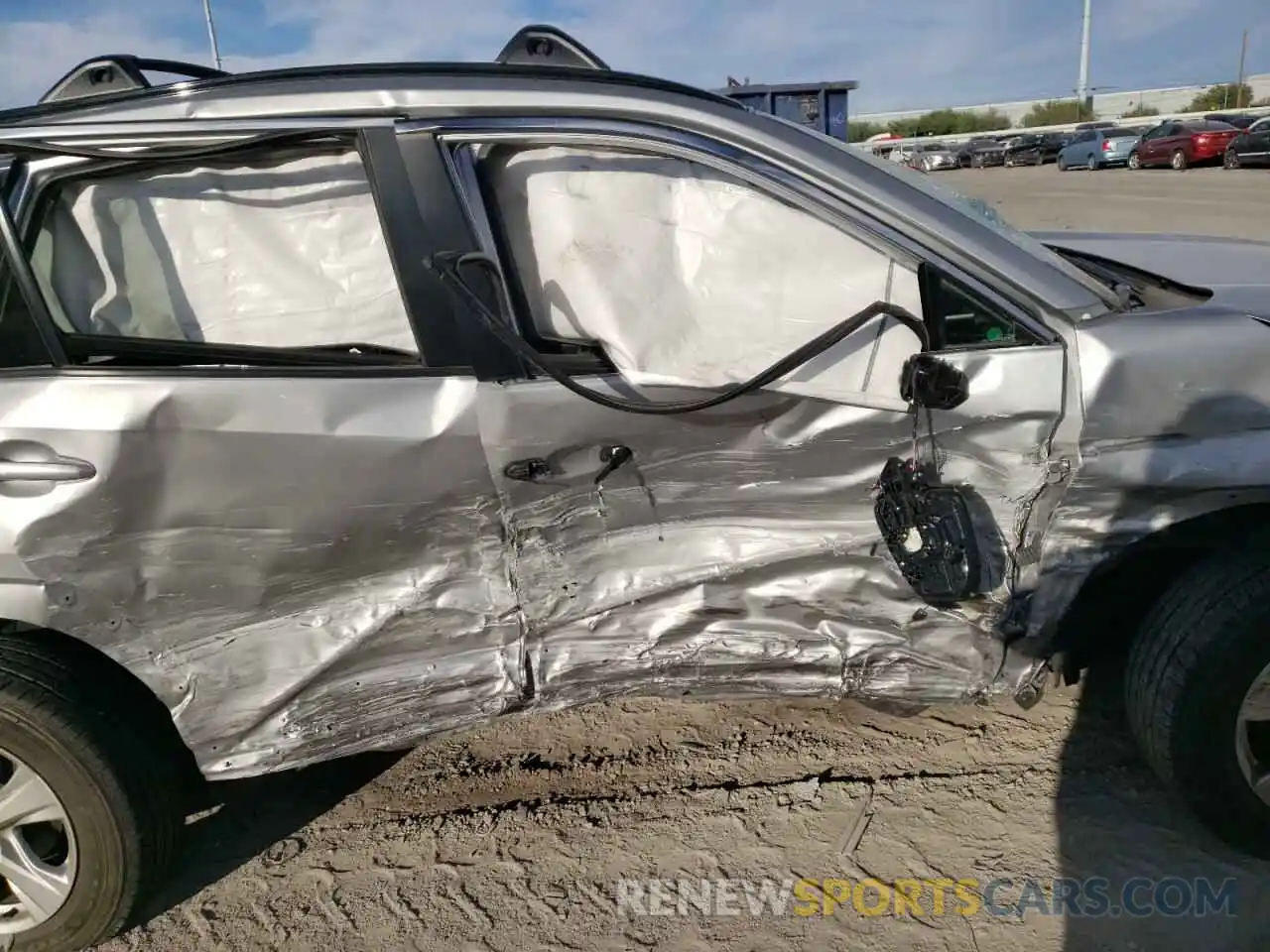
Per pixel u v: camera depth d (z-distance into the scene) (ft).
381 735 7.97
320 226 7.48
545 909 8.04
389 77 7.18
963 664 7.99
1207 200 52.54
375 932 7.96
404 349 7.57
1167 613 7.53
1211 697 7.30
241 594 7.43
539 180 7.45
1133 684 7.78
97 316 7.47
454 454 7.22
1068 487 7.31
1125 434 7.16
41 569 7.07
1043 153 124.98
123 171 7.29
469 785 9.64
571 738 10.20
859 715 10.08
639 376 7.34
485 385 7.19
